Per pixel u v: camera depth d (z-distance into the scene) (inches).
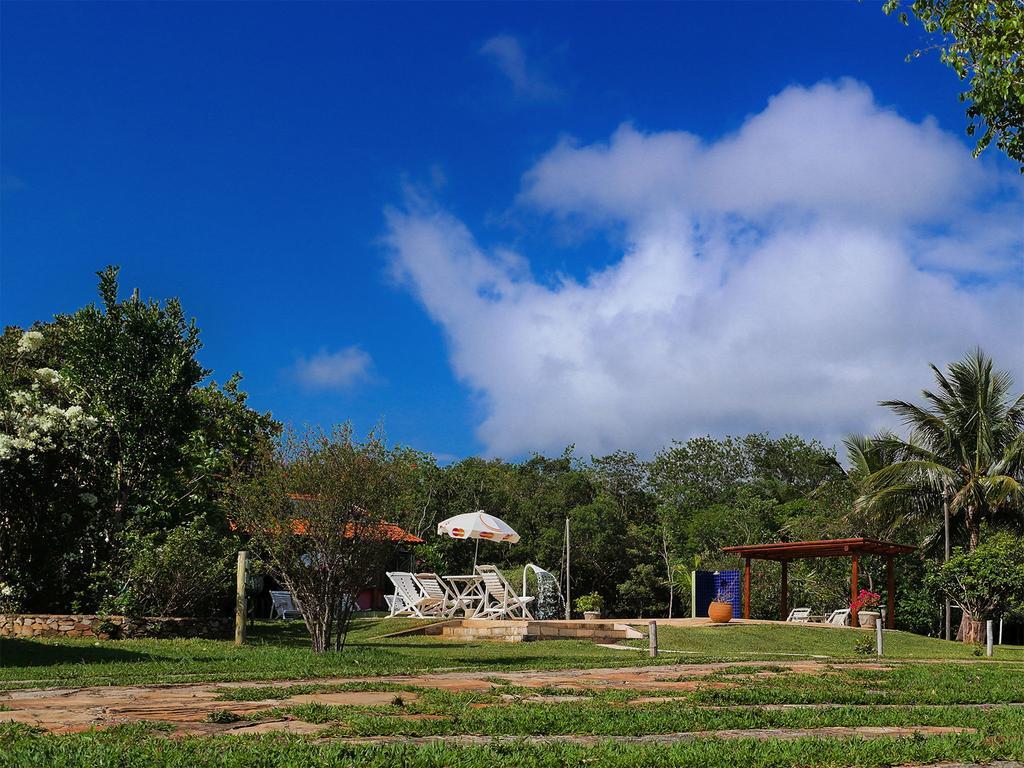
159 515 844.6
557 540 1732.3
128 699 342.3
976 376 1261.1
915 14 510.0
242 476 633.0
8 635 722.2
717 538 1844.2
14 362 958.4
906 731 297.9
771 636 902.4
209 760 217.0
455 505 1774.1
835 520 1453.0
